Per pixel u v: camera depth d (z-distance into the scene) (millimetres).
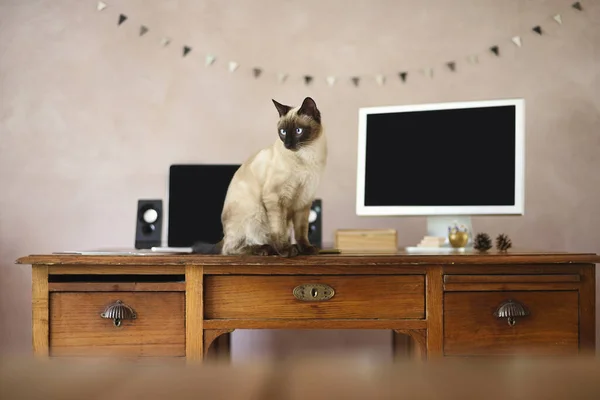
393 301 1310
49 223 1991
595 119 1962
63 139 2002
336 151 1998
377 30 2006
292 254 1301
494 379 223
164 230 1952
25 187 1993
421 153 1581
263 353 1994
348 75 2006
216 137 2006
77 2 2018
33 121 2002
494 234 1974
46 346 1292
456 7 1995
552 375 221
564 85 1972
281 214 1378
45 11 2020
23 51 2012
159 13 2014
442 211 1556
